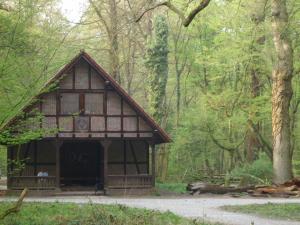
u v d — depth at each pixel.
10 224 14.68
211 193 32.09
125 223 14.95
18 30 15.53
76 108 32.66
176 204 24.45
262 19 34.78
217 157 52.72
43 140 32.25
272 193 29.83
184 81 49.16
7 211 12.38
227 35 36.28
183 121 44.59
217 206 23.14
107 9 43.88
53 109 32.44
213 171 49.56
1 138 15.91
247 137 40.91
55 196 30.97
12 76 15.51
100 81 33.06
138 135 33.12
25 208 18.77
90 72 32.97
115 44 44.62
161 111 43.06
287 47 30.69
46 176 31.88
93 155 35.31
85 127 32.66
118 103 33.16
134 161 34.66
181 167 49.06
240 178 37.97
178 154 48.31
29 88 15.89
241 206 22.50
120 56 50.25
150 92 43.34
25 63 15.90
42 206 19.97
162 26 43.28
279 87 30.97
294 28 30.59
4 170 43.34
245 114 38.16
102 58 50.19
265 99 37.25
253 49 36.31
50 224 14.91
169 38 50.88
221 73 39.47
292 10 31.64
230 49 36.19
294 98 38.78
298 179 30.20
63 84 32.66
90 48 44.47
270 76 37.09
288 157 31.14
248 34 35.69
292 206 21.80
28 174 33.12
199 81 47.38
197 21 43.59
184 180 46.84
